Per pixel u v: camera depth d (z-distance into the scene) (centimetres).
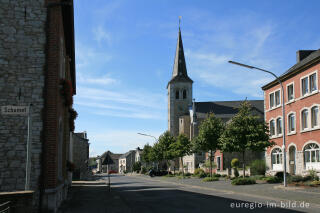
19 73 1220
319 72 2644
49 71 1232
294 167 3039
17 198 837
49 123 1204
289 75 3108
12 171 1173
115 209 1324
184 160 6675
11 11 1247
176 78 7744
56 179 1214
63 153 1658
